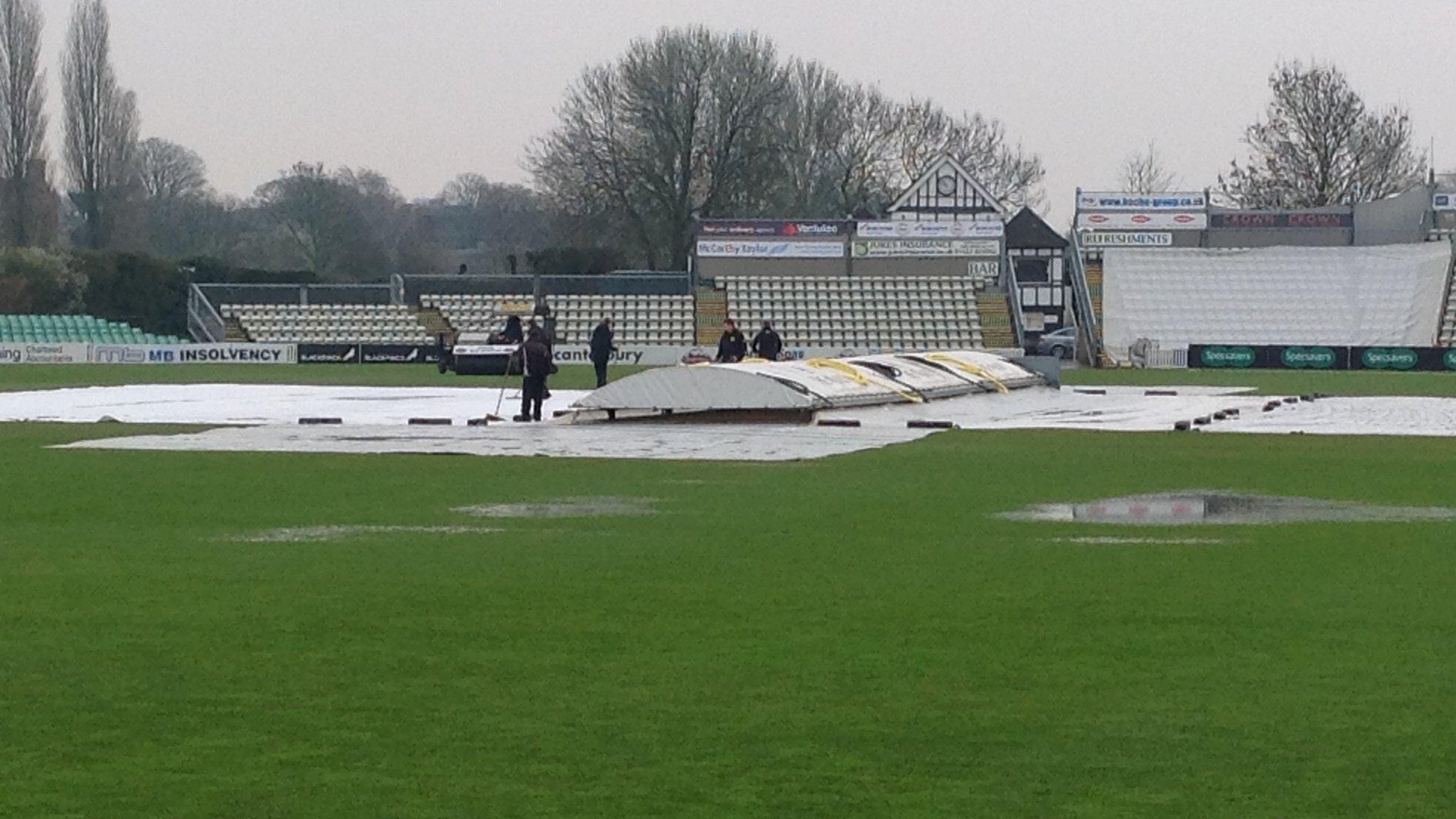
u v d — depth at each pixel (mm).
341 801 7105
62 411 35938
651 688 9062
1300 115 102125
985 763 7637
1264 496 18797
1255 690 9008
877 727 8250
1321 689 9008
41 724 8328
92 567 13320
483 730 8203
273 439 27312
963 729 8219
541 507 17625
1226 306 77062
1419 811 6914
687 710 8586
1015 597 11891
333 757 7742
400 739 8055
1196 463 23250
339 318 76312
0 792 7223
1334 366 70188
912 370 39281
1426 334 74750
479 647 10156
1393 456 24562
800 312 76438
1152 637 10430
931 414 35094
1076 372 66562
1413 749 7836
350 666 9625
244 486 19750
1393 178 102125
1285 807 6980
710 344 75438
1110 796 7152
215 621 11008
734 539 15070
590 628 10734
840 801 7094
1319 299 76938
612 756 7762
